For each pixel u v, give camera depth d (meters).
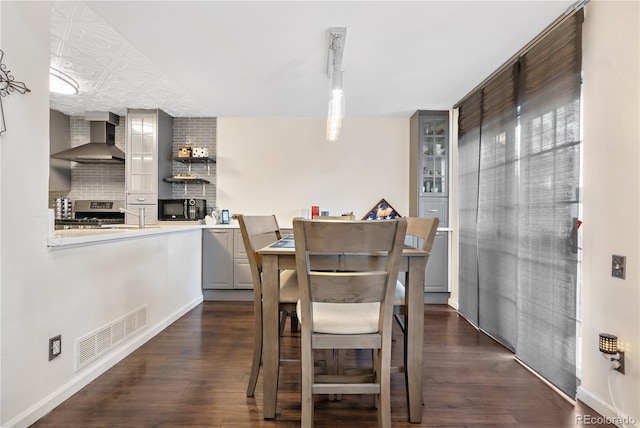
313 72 2.90
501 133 2.66
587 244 1.81
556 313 1.98
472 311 3.18
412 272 1.63
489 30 2.18
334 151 4.46
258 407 1.74
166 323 2.98
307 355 1.44
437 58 2.59
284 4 1.94
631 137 1.55
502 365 2.26
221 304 3.79
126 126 4.21
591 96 1.78
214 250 3.95
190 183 4.55
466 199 3.38
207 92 3.44
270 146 4.48
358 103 3.74
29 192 1.57
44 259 1.65
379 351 1.47
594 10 1.76
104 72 3.14
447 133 3.98
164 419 1.62
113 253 2.22
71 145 4.60
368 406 1.77
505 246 2.59
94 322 2.03
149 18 2.10
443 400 1.82
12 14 1.46
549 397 1.86
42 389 1.64
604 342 1.60
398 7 1.96
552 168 2.03
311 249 1.36
